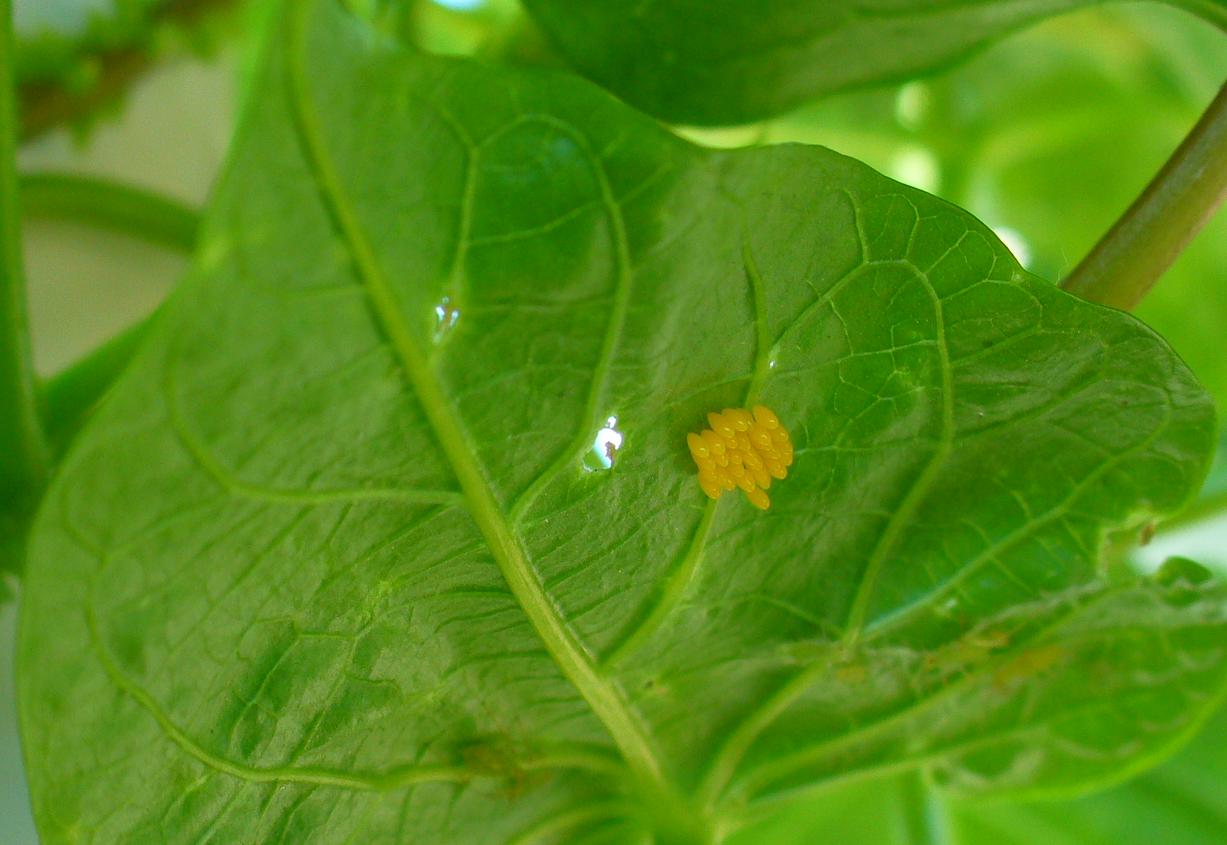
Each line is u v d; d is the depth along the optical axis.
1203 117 0.15
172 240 0.19
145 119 0.21
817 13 0.16
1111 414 0.16
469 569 0.15
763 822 0.20
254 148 0.13
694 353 0.15
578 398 0.14
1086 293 0.16
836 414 0.15
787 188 0.14
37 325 0.20
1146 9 0.21
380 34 0.13
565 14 0.16
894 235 0.14
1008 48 0.23
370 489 0.14
